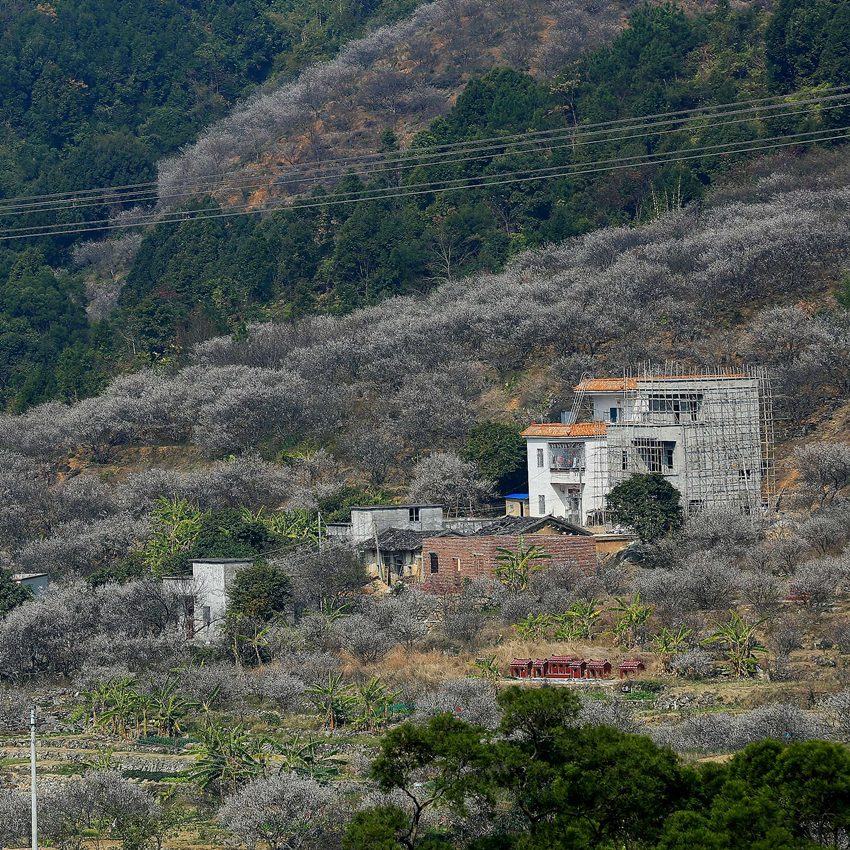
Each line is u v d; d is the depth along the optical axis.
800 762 122.94
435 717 132.12
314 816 157.88
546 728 130.25
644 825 124.62
